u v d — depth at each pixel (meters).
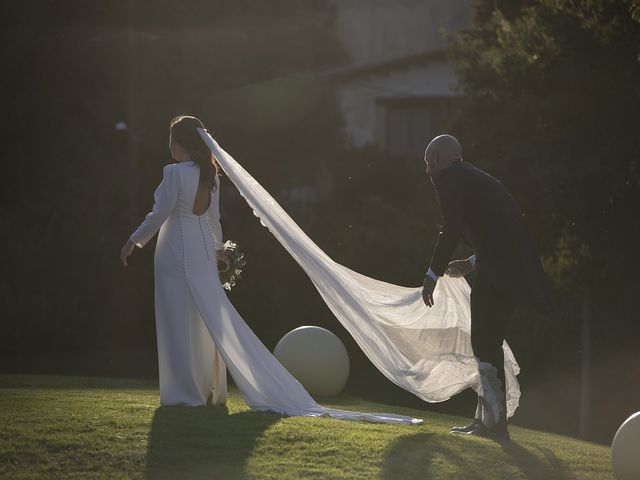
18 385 18.39
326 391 20.55
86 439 11.36
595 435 28.95
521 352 32.12
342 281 13.97
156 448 11.18
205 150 14.28
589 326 28.86
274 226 14.21
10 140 40.00
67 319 37.91
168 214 13.91
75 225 39.81
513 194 26.00
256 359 14.10
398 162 52.00
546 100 25.50
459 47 29.47
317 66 63.66
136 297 40.16
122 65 41.94
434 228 40.22
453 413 28.86
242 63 48.66
